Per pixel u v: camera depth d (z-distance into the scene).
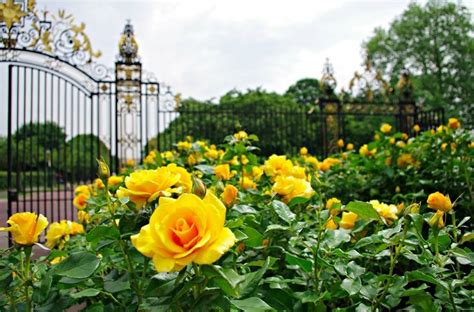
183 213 0.91
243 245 1.51
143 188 1.19
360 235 1.76
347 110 13.03
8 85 7.11
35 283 1.32
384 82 13.53
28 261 1.25
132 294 1.43
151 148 10.84
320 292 1.43
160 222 0.91
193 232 0.89
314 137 13.88
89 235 1.22
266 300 1.35
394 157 4.54
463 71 34.66
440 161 4.06
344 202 4.16
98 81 9.15
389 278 1.30
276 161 2.37
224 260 1.07
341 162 4.85
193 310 0.98
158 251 0.89
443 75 35.19
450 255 1.35
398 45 36.41
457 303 1.32
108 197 1.31
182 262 0.87
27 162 12.19
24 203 6.96
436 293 1.41
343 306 1.75
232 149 2.88
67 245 2.14
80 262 1.15
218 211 0.91
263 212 1.70
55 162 13.81
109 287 1.24
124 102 9.43
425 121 13.09
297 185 1.69
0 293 1.24
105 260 1.49
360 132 25.38
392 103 12.98
